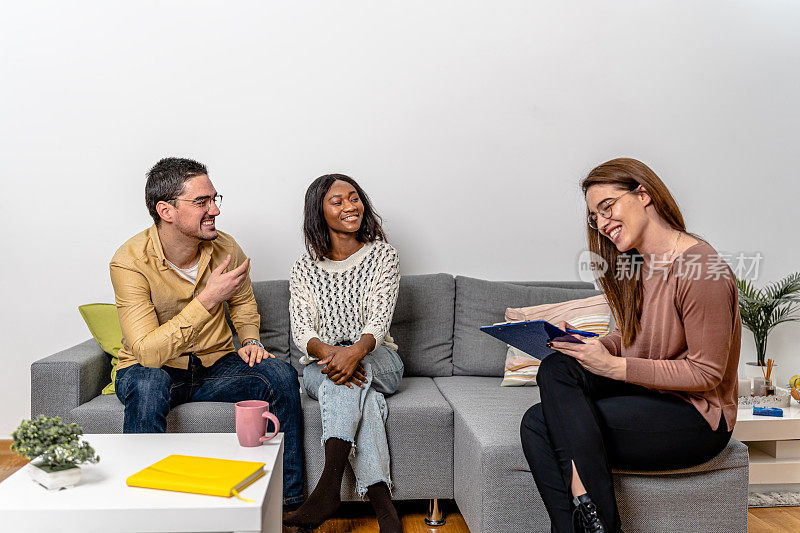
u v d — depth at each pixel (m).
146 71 2.87
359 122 2.94
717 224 3.06
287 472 2.12
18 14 2.82
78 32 2.84
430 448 2.18
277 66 2.90
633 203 1.62
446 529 2.20
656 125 3.02
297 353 2.67
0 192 2.84
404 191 2.97
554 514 1.62
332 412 2.07
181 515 1.26
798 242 3.09
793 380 2.66
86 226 2.87
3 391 2.88
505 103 2.97
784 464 2.43
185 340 2.05
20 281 2.87
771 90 3.05
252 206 2.91
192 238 2.23
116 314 2.51
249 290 2.46
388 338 2.53
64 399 2.20
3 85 2.82
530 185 3.00
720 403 1.66
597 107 3.00
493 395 2.34
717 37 3.02
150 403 1.98
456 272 3.00
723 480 1.77
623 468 1.71
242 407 1.62
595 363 1.61
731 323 1.58
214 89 2.89
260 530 1.28
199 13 2.88
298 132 2.92
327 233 2.45
